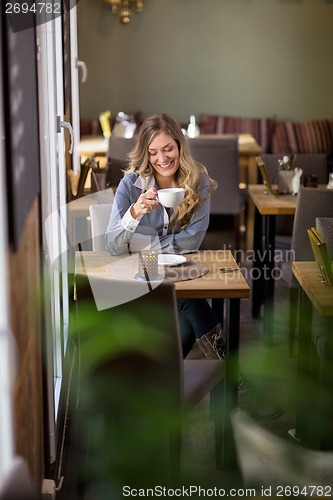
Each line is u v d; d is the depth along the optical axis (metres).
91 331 2.93
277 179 5.39
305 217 4.55
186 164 3.95
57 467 3.19
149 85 9.05
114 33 8.95
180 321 3.65
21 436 2.07
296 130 8.91
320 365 3.54
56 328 3.68
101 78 9.02
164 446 3.58
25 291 2.22
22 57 2.01
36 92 2.52
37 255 2.64
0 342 1.88
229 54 9.02
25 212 2.07
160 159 3.91
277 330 5.20
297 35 8.98
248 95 9.10
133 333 2.91
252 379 4.37
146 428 3.74
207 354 3.62
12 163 1.81
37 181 2.49
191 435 3.72
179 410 3.00
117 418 3.62
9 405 1.92
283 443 2.98
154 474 3.33
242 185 7.18
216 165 6.18
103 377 2.99
